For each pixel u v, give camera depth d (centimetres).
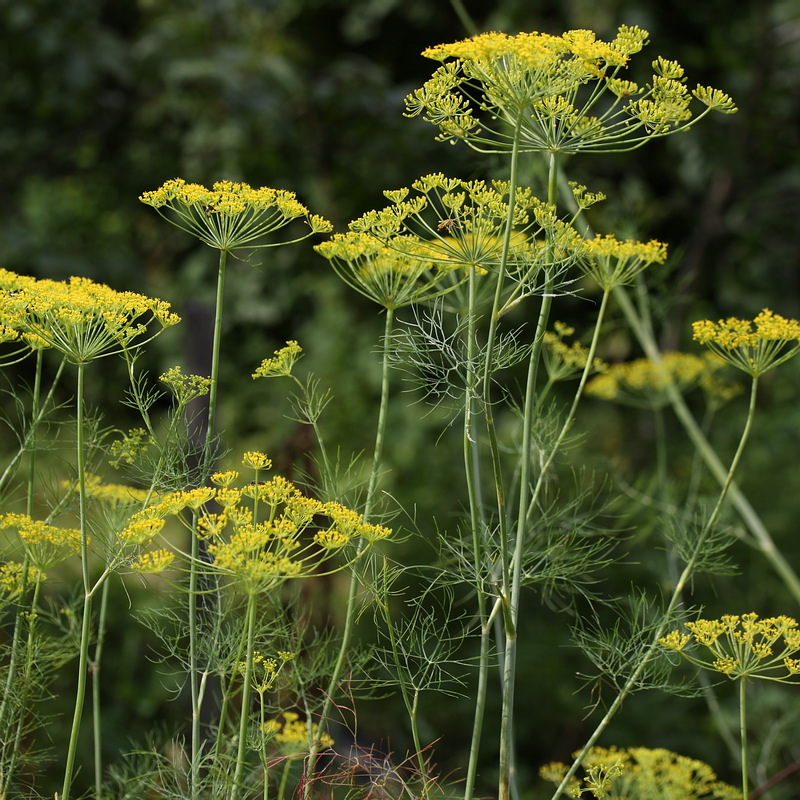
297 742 263
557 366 320
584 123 230
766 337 247
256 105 738
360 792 244
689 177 871
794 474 816
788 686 575
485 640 226
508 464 660
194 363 408
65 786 198
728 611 693
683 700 615
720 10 913
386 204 843
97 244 948
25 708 243
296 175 842
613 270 278
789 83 926
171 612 258
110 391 666
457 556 261
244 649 241
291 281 895
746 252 935
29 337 240
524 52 207
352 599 234
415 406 826
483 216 238
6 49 771
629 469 766
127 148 956
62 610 274
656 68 232
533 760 603
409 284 259
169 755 290
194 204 239
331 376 831
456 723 580
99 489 269
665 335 766
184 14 817
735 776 518
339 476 280
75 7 778
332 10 977
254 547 187
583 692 612
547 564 275
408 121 784
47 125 895
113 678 503
